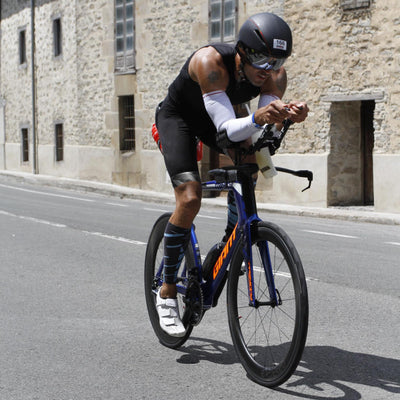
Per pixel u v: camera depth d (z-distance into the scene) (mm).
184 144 3787
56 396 3395
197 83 3627
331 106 14023
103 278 6312
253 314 3734
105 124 21062
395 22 12875
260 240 3457
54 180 22016
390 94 13008
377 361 3861
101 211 12703
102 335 4484
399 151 12906
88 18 21781
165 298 4051
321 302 5344
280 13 14742
